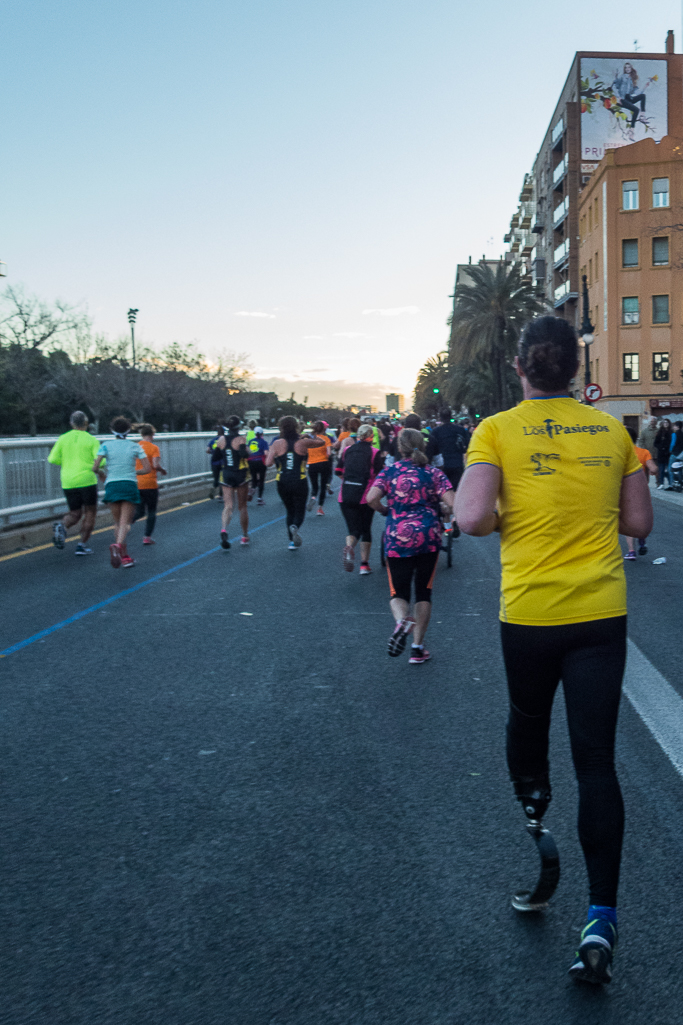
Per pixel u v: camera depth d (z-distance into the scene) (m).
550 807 3.98
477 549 12.89
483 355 50.19
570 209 61.50
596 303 53.41
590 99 61.16
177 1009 2.58
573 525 2.72
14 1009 2.59
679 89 61.59
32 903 3.19
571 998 2.60
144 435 13.32
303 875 3.36
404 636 6.04
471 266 48.47
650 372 49.41
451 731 4.98
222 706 5.49
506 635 2.79
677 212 48.09
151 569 11.02
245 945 2.90
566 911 3.09
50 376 56.41
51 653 6.90
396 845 3.60
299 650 6.90
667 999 2.60
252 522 16.62
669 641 7.09
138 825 3.82
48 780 4.34
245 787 4.22
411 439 6.54
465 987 2.65
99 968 2.79
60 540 12.44
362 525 10.40
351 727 5.07
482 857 3.49
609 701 2.62
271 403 92.19
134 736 4.96
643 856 3.48
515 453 2.79
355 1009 2.56
